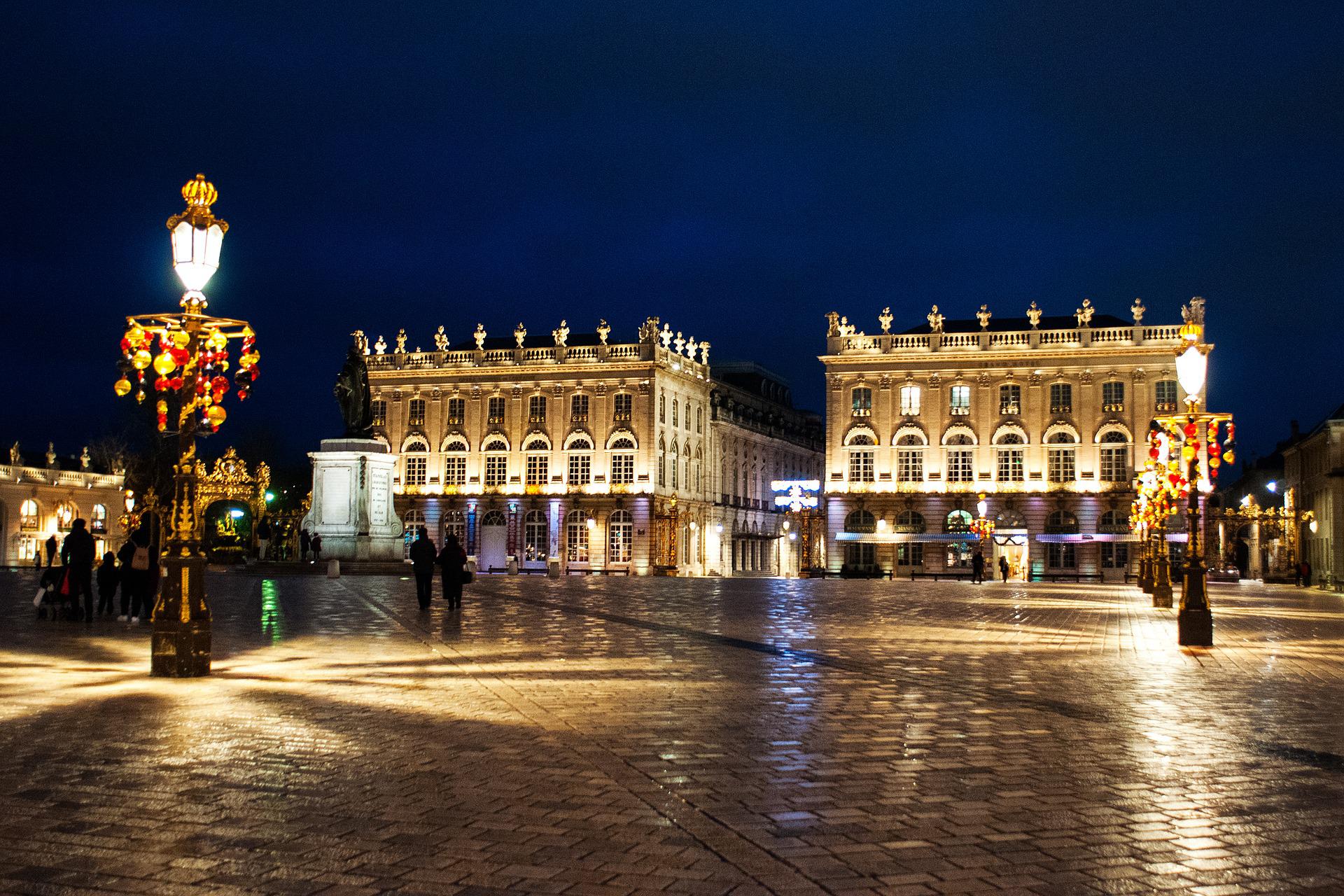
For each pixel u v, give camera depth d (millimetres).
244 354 18969
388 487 64250
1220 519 93375
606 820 9523
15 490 109188
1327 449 90000
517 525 108688
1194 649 24969
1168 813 9969
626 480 107125
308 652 21875
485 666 19812
